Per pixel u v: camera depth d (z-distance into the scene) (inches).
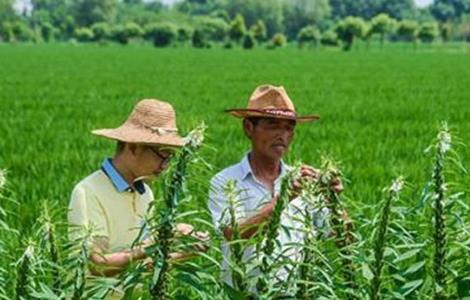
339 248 203.9
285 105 236.4
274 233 190.9
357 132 888.9
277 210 191.2
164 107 225.9
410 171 597.9
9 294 221.1
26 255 189.0
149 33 5506.9
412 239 201.8
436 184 195.9
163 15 7504.9
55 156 693.9
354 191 512.7
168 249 185.2
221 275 207.6
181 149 183.9
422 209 201.6
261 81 1955.0
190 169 184.1
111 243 228.1
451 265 201.2
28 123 979.3
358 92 1587.1
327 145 761.0
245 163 238.8
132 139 222.2
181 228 198.4
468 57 3698.3
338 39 5211.6
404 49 5113.2
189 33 5516.7
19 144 780.6
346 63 3029.0
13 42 5925.2
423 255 205.9
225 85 1813.5
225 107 1242.0
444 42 6181.1
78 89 1641.2
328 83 1888.5
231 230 195.2
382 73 2354.8
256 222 205.8
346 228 204.2
